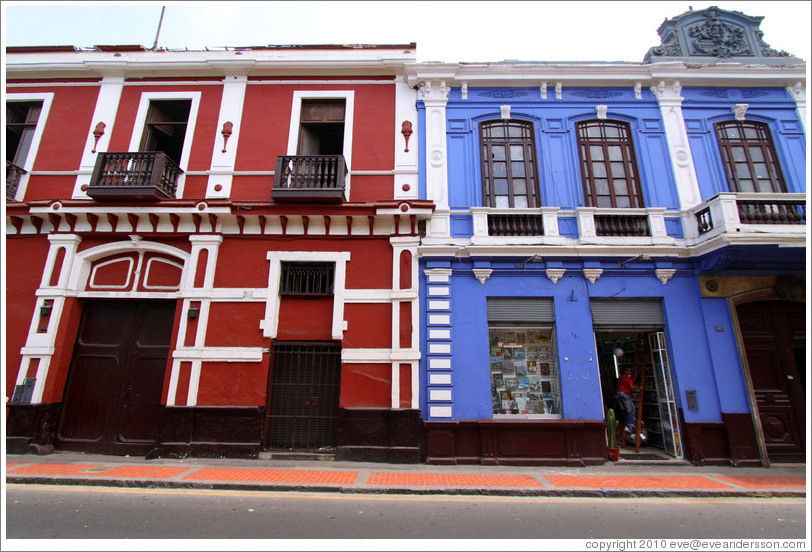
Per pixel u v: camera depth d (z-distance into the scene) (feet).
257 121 30.22
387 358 25.12
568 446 23.61
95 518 14.25
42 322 25.95
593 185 29.01
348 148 29.45
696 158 29.17
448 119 30.22
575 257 26.58
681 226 27.58
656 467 23.07
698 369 24.98
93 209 26.76
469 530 13.91
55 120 30.63
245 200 27.89
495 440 23.71
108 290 27.14
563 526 14.46
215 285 26.50
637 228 27.61
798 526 14.90
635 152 29.60
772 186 29.09
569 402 24.70
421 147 29.53
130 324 26.99
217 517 14.65
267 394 25.22
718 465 23.52
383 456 23.61
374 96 30.83
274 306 26.09
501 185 29.19
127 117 30.48
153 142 31.22
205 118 30.35
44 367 25.17
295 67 30.86
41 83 31.55
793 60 32.32
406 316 25.68
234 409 24.38
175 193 28.50
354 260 26.96
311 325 26.32
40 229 27.78
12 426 24.32
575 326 25.80
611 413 24.75
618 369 30.71
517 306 26.40
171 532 13.16
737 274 26.37
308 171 27.84
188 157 29.50
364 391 24.72
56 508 15.19
